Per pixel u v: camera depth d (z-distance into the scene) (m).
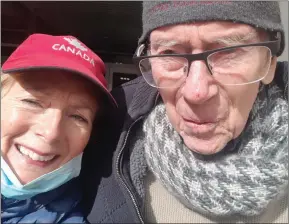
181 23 0.24
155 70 0.27
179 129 0.28
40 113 0.29
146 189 0.32
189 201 0.29
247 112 0.27
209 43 0.24
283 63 0.31
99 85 0.29
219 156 0.29
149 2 0.26
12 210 0.30
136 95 0.34
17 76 0.29
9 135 0.29
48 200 0.30
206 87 0.25
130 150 0.32
